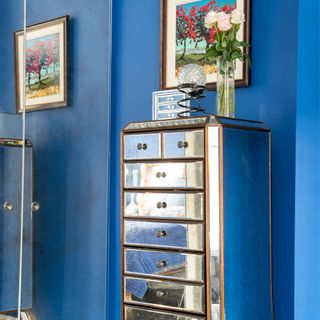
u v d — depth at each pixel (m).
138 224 2.67
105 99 3.33
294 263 2.54
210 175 2.43
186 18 3.04
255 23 2.82
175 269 2.53
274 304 2.71
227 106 2.62
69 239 3.03
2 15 2.67
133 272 2.68
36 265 2.82
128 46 3.33
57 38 2.97
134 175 2.70
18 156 2.73
